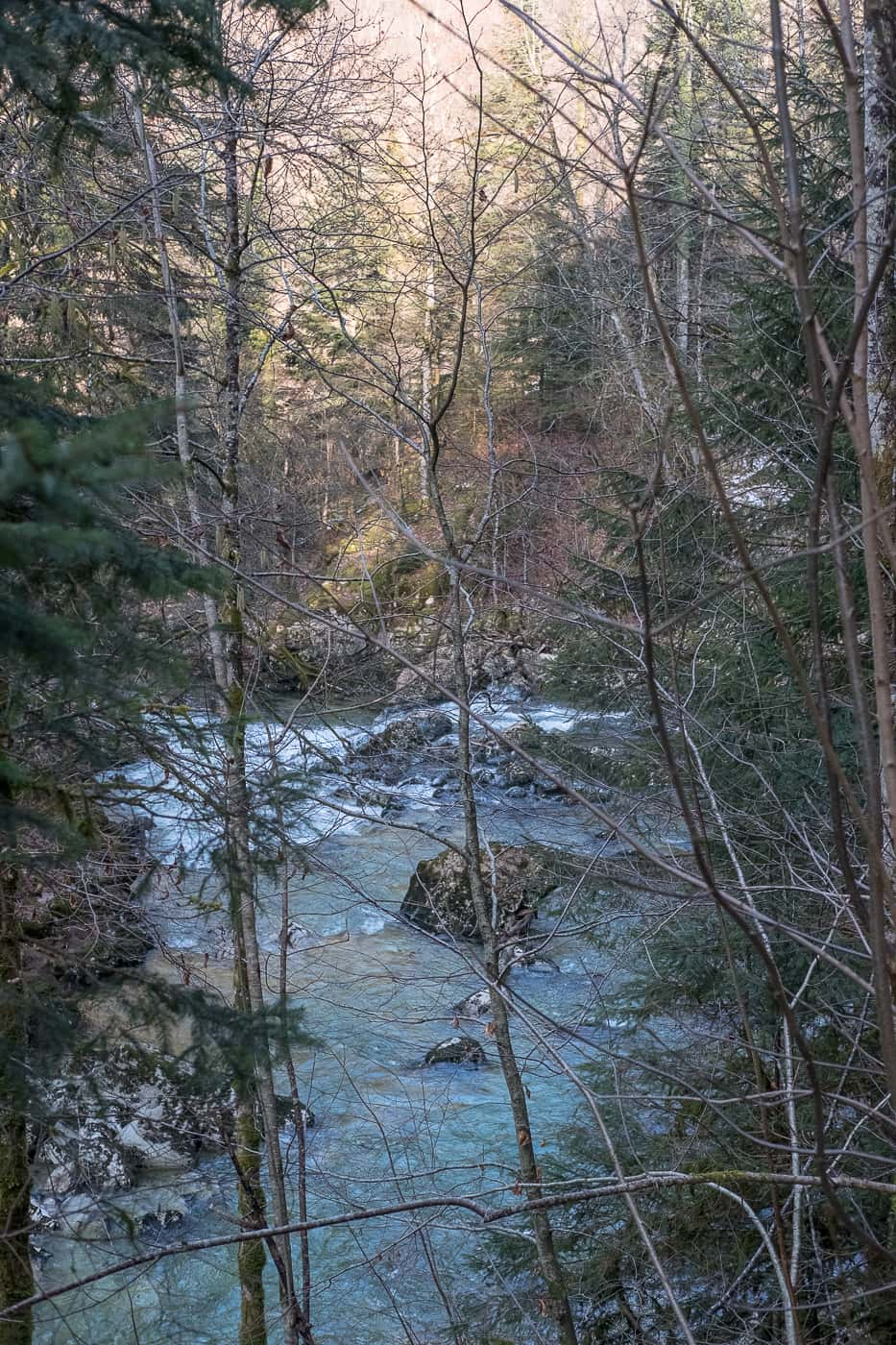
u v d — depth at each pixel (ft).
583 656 25.61
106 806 17.31
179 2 10.75
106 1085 13.57
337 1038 32.01
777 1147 10.07
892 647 12.54
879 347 15.52
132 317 26.58
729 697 23.68
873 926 6.59
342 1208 26.50
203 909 21.42
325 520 25.02
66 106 11.87
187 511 24.00
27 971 17.49
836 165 24.50
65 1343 20.03
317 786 18.10
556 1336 22.18
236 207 25.31
